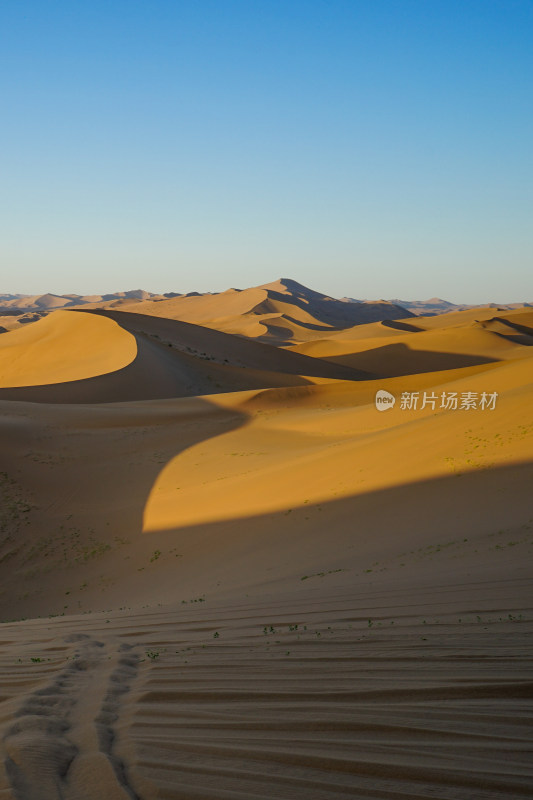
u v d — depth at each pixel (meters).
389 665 4.95
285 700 4.36
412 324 180.88
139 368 57.75
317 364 89.25
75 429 31.56
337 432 31.00
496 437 18.42
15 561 18.62
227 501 20.25
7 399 46.59
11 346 75.81
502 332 122.25
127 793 3.11
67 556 18.78
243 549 15.57
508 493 13.91
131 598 14.52
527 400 20.83
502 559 9.08
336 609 7.29
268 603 8.34
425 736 3.63
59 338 73.75
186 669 5.34
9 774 3.28
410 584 8.23
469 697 4.18
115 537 19.67
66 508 22.33
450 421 21.47
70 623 9.28
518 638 5.32
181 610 8.94
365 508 15.88
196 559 16.11
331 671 4.92
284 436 31.14
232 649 5.97
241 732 3.84
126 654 6.20
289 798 3.06
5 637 8.38
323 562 12.49
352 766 3.32
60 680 5.25
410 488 16.36
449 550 10.75
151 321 87.88
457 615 6.31
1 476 24.38
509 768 3.23
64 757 3.57
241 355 84.44
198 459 26.98
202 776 3.29
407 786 3.13
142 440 30.27
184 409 38.22
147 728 3.98
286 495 19.00
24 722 4.09
